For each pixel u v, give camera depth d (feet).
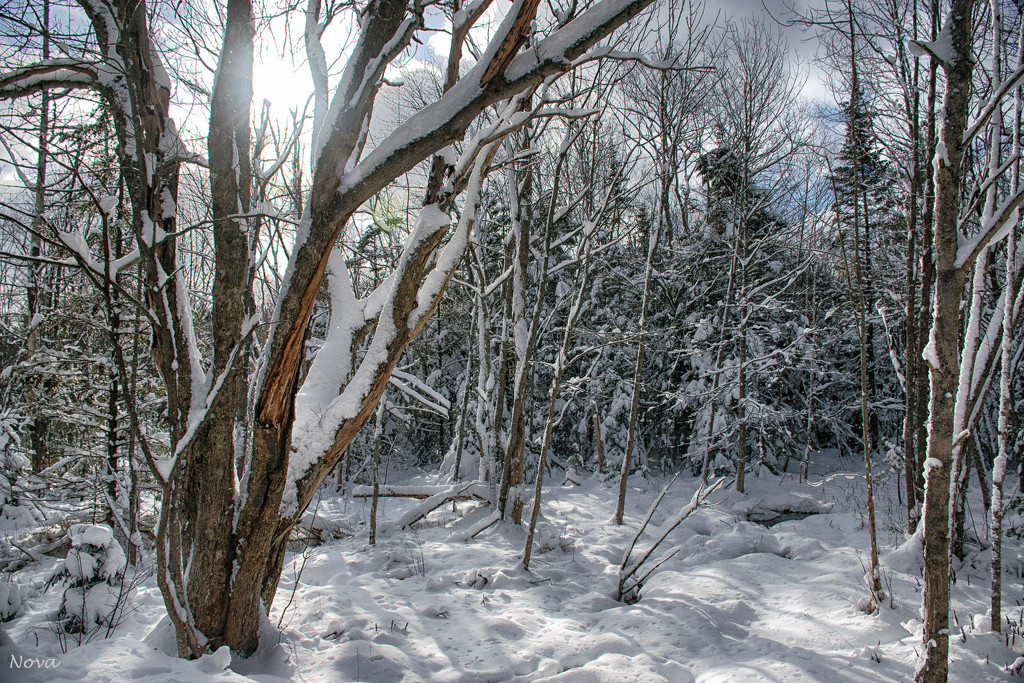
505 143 32.60
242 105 15.35
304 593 21.93
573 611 21.26
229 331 15.25
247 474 15.08
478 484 35.81
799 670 15.67
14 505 31.96
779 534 31.58
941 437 12.89
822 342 53.98
